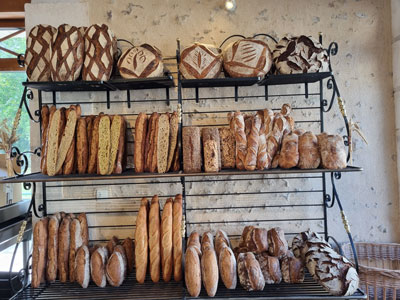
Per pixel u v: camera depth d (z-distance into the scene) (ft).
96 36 4.54
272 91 5.38
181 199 4.68
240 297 4.03
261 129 4.48
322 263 4.09
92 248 4.76
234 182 5.38
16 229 5.39
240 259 4.22
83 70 4.50
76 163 4.58
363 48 5.44
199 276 4.04
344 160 4.18
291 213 5.39
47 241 4.62
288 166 4.31
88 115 5.16
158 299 4.06
